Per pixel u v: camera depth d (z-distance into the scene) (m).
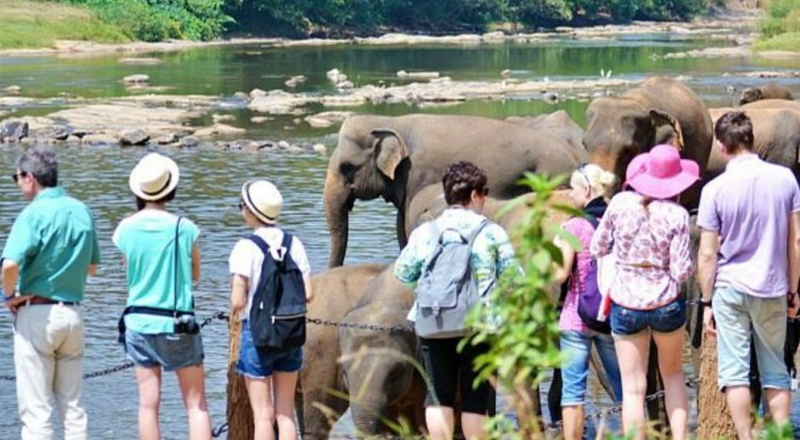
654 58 73.12
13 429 11.62
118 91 50.19
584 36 102.31
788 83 53.34
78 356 8.95
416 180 17.36
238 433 9.07
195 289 16.89
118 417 11.92
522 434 5.91
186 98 46.91
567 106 45.47
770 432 5.59
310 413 10.39
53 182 8.79
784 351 8.65
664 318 8.17
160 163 8.71
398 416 9.88
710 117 17.02
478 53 79.19
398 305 9.59
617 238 8.27
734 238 8.28
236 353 8.98
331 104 46.69
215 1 90.31
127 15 82.62
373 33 100.75
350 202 17.81
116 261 18.36
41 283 8.72
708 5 131.62
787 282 8.37
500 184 17.19
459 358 8.27
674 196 8.22
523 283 4.98
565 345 8.91
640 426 7.57
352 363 9.51
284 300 8.52
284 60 71.12
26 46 74.19
